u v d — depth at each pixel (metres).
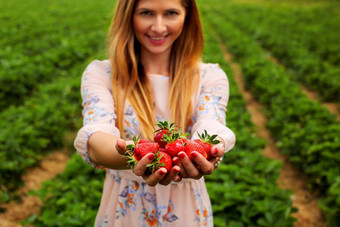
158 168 1.30
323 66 10.25
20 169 4.99
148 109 1.81
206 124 1.69
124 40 1.80
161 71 1.93
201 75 1.90
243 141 5.75
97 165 1.70
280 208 3.86
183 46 1.90
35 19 16.77
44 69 8.82
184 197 1.79
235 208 4.07
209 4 27.58
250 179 4.54
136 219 1.79
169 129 1.45
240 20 19.66
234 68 11.74
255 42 14.63
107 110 1.74
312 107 6.92
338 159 5.03
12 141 5.18
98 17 18.72
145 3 1.67
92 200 4.12
